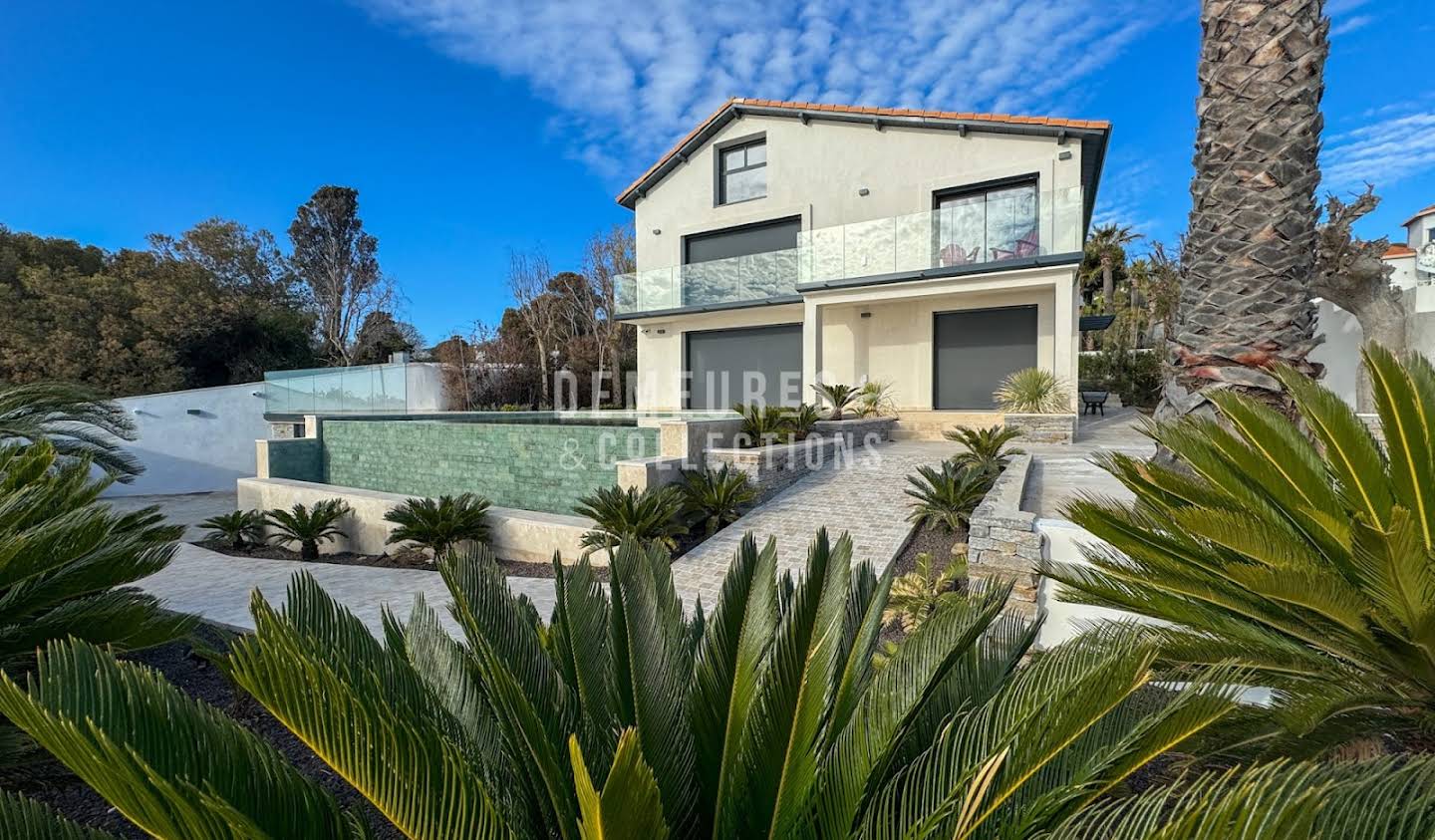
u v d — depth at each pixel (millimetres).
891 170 15555
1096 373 24250
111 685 1513
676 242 19031
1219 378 3971
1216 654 2580
